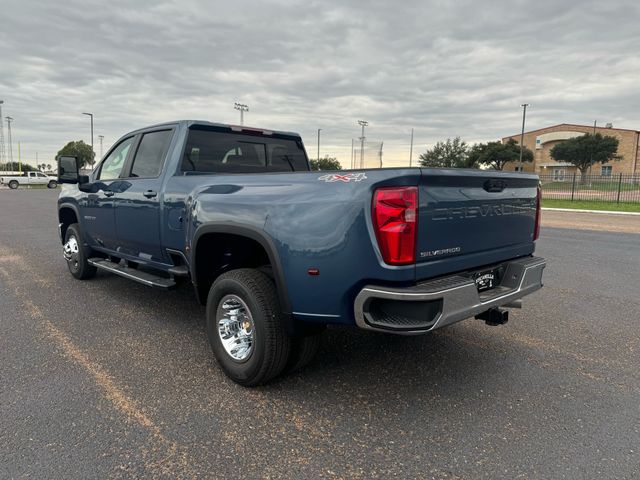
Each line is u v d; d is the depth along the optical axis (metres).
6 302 5.46
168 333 4.46
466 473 2.44
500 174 3.31
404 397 3.26
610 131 71.38
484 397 3.26
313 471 2.45
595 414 3.04
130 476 2.39
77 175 5.85
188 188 4.02
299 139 5.67
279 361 3.24
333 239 2.80
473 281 2.96
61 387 3.34
